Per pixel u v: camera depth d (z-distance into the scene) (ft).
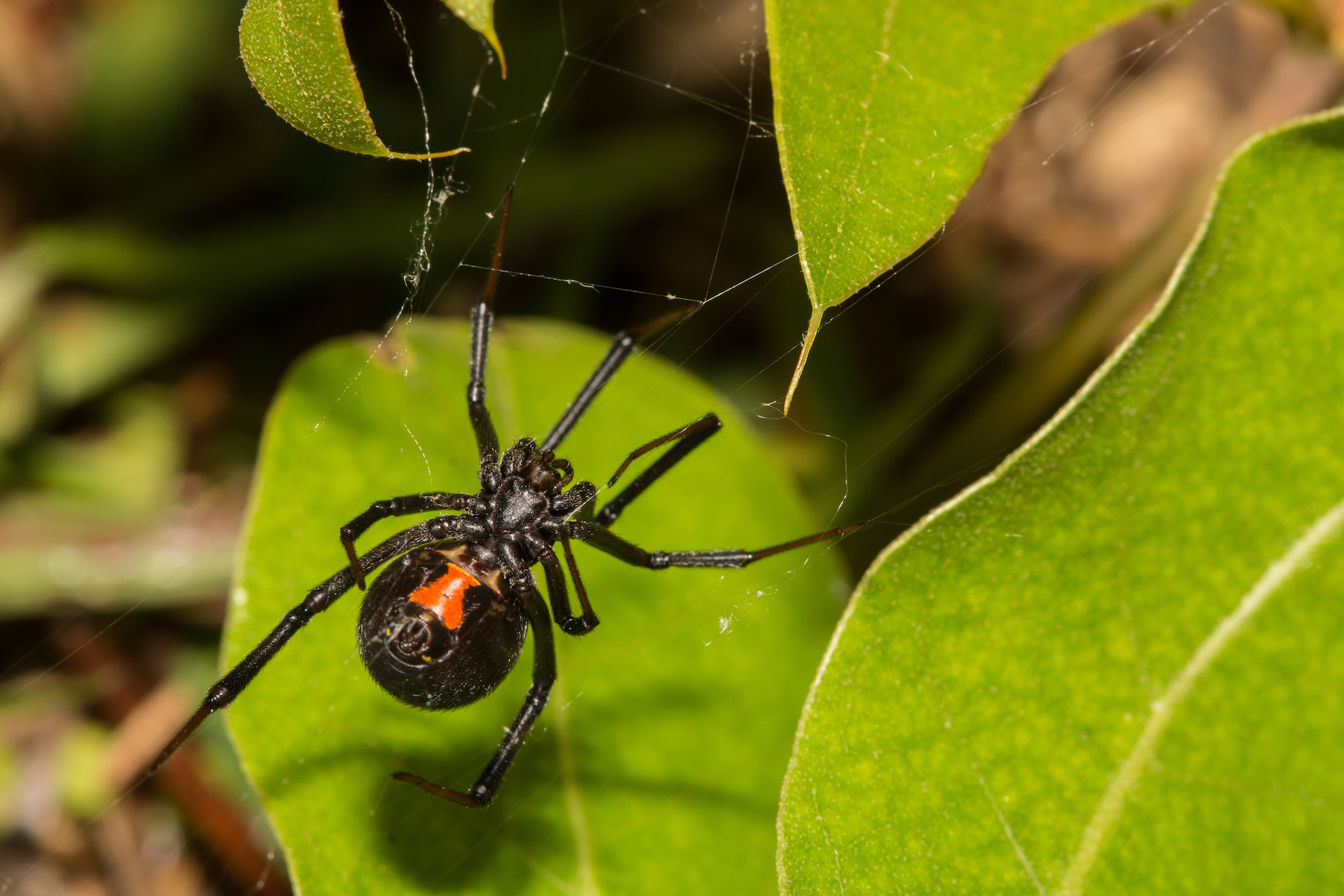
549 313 0.80
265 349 0.81
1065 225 0.84
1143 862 0.57
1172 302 0.57
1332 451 0.57
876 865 0.58
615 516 0.64
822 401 0.79
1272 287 0.57
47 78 0.82
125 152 0.80
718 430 0.64
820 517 0.76
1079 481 0.58
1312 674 0.57
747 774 0.64
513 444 0.66
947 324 0.83
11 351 0.79
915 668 0.58
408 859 0.61
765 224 0.80
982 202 0.84
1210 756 0.57
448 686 0.62
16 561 0.76
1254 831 0.57
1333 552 0.57
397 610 0.62
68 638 0.76
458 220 0.79
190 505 0.78
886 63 0.55
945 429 0.78
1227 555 0.58
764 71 0.79
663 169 0.79
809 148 0.55
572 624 0.63
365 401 0.65
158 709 0.76
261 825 0.74
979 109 0.55
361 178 0.80
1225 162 0.57
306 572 0.63
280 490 0.64
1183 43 0.83
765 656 0.65
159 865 0.75
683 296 0.82
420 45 0.80
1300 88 0.74
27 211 0.80
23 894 0.75
